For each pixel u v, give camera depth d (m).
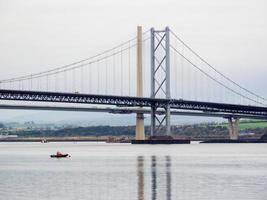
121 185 182.75
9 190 173.62
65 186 181.38
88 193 167.12
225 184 183.62
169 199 156.88
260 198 157.50
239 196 160.50
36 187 179.50
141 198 158.50
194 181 191.50
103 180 195.62
